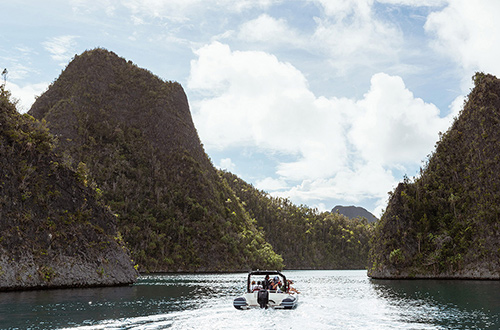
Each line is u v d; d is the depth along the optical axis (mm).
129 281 60906
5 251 43438
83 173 62906
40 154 55406
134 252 153125
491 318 26109
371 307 32031
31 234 48156
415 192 115812
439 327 22750
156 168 195125
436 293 48188
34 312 26797
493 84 123750
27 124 56938
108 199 176000
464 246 100062
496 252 94438
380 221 117688
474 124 120312
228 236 176875
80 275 51688
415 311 29594
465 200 109500
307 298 40281
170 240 168500
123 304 31891
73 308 29109
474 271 95188
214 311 27641
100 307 29781
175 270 158875
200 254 167125
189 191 189375
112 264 59250
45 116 197125
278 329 21750
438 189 116125
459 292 49812
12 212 46875
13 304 31078
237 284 66688
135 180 190875
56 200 55000
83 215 58656
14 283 42438
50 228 51125
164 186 189625
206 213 180375
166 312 27156
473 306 33219
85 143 194250
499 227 97000
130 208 175750
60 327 21328
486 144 113062
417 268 101438
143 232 165500
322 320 24750
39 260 47156
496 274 91750
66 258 51312
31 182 51812
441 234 105188
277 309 28578
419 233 105562
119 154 198125
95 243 58156
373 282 80000
